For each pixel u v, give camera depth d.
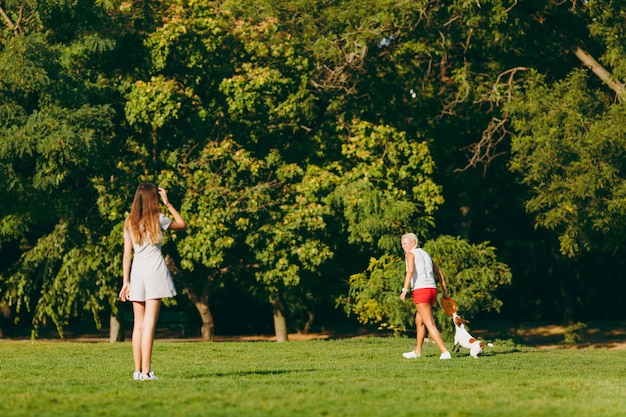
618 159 21.45
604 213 21.45
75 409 7.45
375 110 25.78
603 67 24.66
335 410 7.41
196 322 32.25
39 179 20.86
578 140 21.56
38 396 8.22
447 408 7.55
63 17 21.88
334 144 24.55
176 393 8.32
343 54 24.33
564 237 22.98
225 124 23.77
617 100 24.03
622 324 33.56
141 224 9.39
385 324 22.36
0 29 22.38
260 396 8.18
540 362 13.87
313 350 17.94
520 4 22.81
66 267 22.69
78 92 21.23
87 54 22.52
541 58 25.64
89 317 26.69
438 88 26.12
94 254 22.62
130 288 9.50
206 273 24.91
